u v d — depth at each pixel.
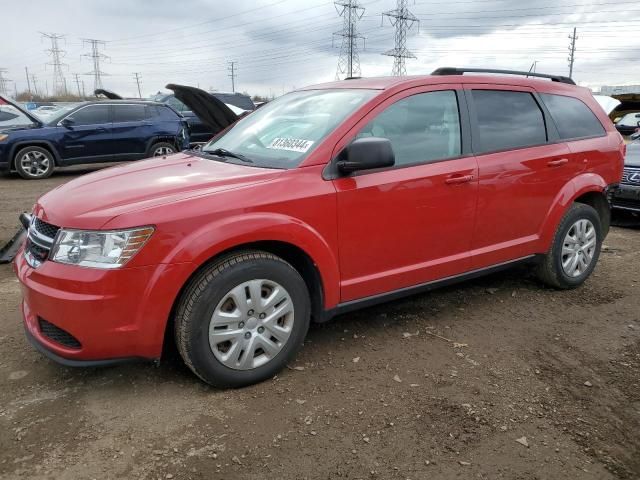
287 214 3.06
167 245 2.74
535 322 4.10
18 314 4.09
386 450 2.60
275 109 4.17
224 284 2.89
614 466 2.53
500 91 4.18
